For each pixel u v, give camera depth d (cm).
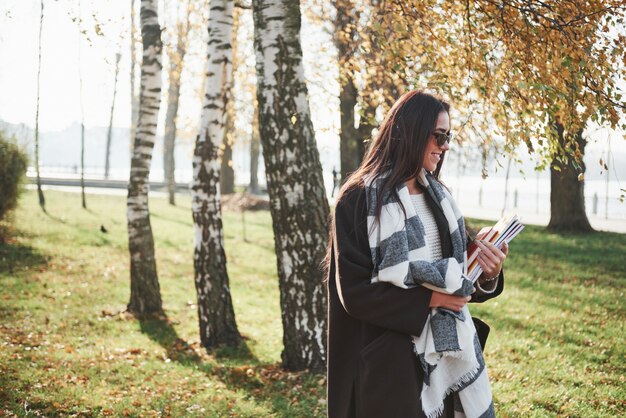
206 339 783
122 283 1158
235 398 545
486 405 249
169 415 493
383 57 582
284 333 615
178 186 4378
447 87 489
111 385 580
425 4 539
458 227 257
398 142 250
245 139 1631
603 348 683
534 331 778
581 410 472
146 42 930
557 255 1352
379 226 239
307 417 485
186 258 1509
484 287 277
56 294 1023
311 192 586
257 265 1466
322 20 893
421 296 232
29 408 489
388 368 233
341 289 239
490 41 531
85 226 1777
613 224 2075
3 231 1420
